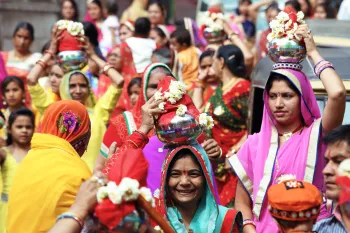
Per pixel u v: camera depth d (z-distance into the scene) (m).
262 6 18.08
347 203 6.15
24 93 12.72
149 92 8.89
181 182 6.77
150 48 13.62
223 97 10.63
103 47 17.30
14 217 7.14
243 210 7.80
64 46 10.61
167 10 23.23
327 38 10.23
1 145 10.02
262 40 16.16
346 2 15.71
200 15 18.12
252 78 9.77
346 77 8.84
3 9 21.42
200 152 6.91
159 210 6.80
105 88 12.39
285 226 5.98
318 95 8.73
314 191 5.94
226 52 10.84
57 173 7.05
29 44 15.01
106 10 17.98
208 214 6.81
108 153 8.37
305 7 16.95
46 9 22.08
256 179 7.65
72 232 5.42
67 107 7.50
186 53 14.31
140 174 5.73
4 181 10.15
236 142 10.50
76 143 7.52
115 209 5.39
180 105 6.98
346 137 6.27
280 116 7.61
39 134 7.41
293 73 7.61
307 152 7.52
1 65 14.09
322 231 6.46
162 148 8.05
